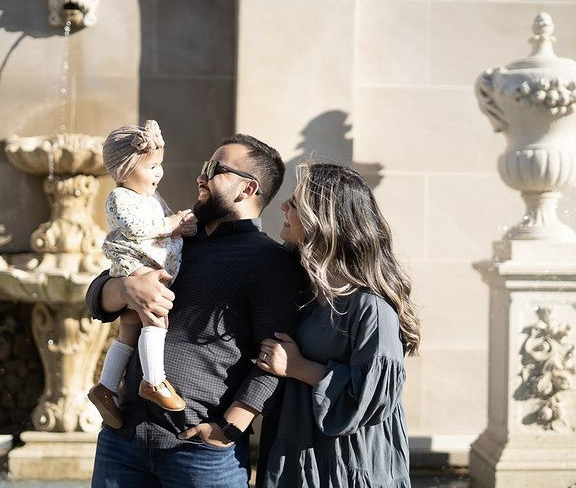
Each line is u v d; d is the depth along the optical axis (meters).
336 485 2.58
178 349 2.67
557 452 4.89
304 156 5.55
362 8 5.82
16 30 5.72
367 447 2.62
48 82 5.74
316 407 2.54
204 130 5.80
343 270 2.63
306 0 5.54
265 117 5.55
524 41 5.88
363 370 2.54
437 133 5.86
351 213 2.66
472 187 5.88
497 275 4.96
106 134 5.77
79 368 5.36
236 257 2.73
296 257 2.79
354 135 5.68
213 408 2.65
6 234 5.73
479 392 5.88
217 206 2.87
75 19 5.68
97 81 5.76
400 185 5.86
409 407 5.86
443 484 5.25
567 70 4.94
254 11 5.53
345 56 5.56
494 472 4.87
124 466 2.73
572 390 4.92
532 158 4.94
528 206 5.15
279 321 2.66
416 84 5.84
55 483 5.08
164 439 2.64
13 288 5.14
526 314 4.91
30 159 5.43
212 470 2.63
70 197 5.52
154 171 2.91
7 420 5.75
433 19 5.85
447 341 5.86
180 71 5.78
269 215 5.52
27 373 5.78
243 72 5.54
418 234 5.86
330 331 2.63
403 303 2.71
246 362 2.72
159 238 2.82
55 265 5.36
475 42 5.87
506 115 5.06
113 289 2.75
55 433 5.25
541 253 4.96
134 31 5.76
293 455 2.63
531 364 4.91
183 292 2.72
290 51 5.54
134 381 2.73
